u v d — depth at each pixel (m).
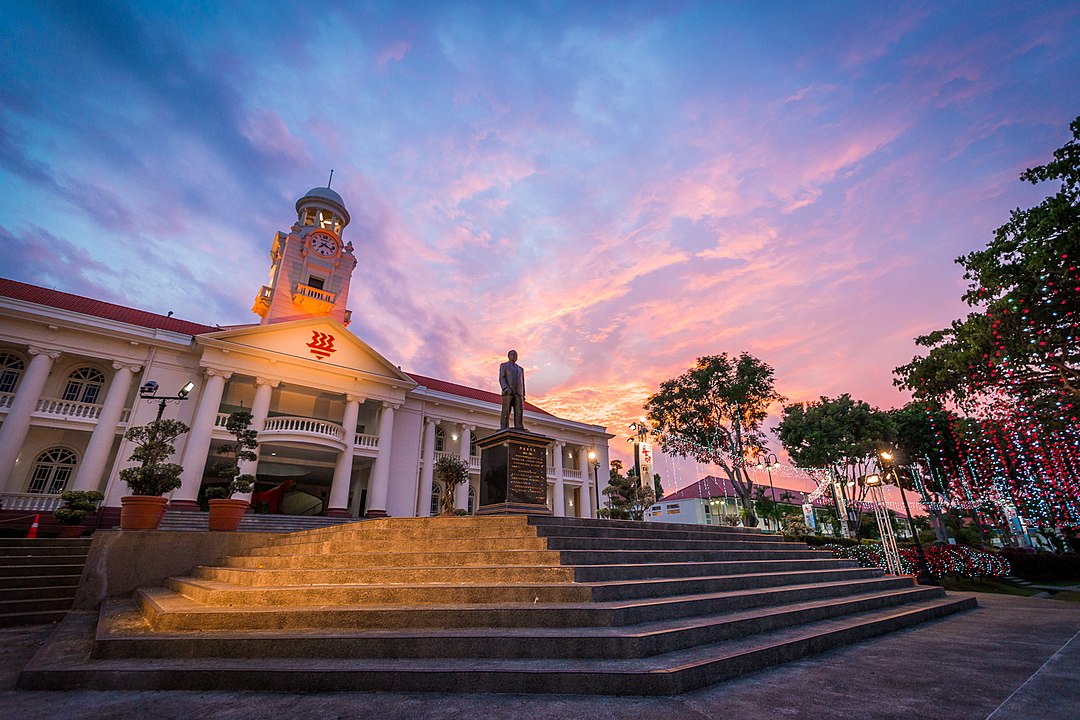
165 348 23.39
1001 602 11.39
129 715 3.61
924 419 29.08
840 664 4.82
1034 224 14.67
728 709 3.48
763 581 7.82
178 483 10.95
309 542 9.05
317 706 3.70
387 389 28.88
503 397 11.89
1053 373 15.86
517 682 3.94
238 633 5.04
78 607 8.77
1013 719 3.08
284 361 25.42
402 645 4.52
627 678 3.86
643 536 9.40
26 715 3.64
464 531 8.18
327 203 34.06
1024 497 18.50
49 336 21.09
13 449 19.11
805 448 32.00
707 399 33.03
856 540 26.55
